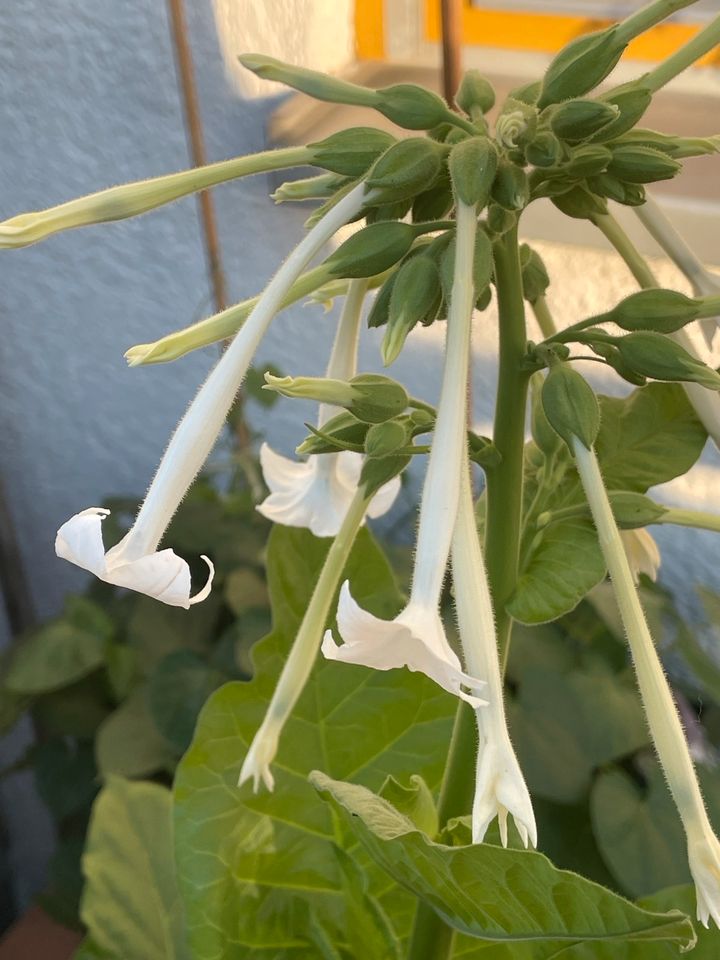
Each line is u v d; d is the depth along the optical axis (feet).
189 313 1.42
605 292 1.12
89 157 1.33
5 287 1.53
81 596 1.47
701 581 1.25
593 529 0.56
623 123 0.49
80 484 1.70
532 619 0.54
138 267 1.41
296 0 1.09
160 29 1.16
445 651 0.37
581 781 0.99
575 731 1.01
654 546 0.64
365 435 0.54
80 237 1.41
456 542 0.41
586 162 0.49
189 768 0.74
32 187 1.40
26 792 1.78
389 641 0.38
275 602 0.75
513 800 0.38
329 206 0.52
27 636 1.45
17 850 1.86
